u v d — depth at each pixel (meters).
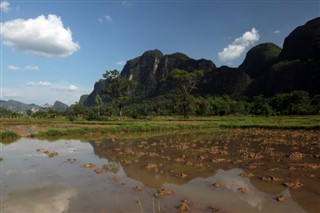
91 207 11.67
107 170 18.02
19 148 27.59
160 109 117.12
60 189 14.04
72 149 26.78
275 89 171.62
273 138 32.72
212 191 13.55
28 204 12.09
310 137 32.78
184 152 24.19
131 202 12.18
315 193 13.03
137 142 31.34
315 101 101.38
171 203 12.01
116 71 74.00
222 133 39.97
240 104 107.50
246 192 13.30
